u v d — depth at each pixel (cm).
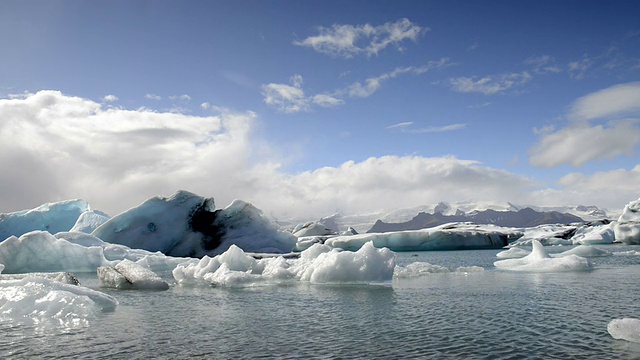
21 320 774
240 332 677
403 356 525
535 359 499
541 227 6341
